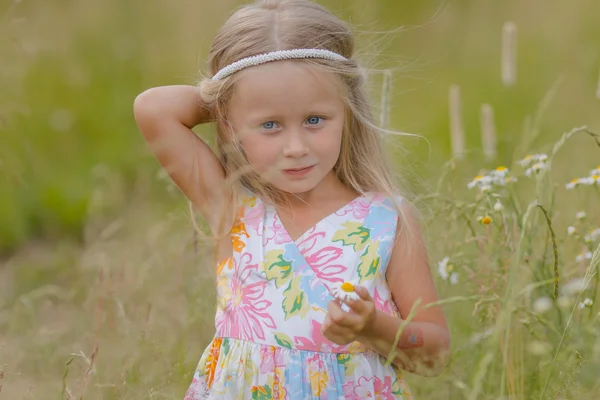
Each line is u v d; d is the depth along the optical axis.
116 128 8.66
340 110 3.28
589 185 4.27
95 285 4.70
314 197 3.39
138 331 4.27
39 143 8.09
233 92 3.30
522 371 3.37
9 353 4.51
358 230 3.31
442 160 7.12
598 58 7.95
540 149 5.02
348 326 2.89
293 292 3.22
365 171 3.46
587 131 3.46
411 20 10.20
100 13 10.26
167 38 9.91
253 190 3.45
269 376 3.17
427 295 3.29
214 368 3.34
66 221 7.15
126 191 7.46
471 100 8.64
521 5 10.27
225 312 3.31
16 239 7.00
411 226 3.36
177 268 4.65
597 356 3.24
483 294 3.71
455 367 3.97
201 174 3.47
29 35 9.12
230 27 3.36
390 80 4.00
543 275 3.69
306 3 3.44
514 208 3.71
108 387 3.91
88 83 9.07
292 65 3.21
